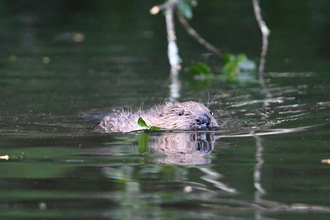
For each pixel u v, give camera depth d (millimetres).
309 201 6070
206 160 7785
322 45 19891
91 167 7512
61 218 5641
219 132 9922
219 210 5844
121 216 5691
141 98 13852
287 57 18391
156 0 30672
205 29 23391
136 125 10555
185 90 14719
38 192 6473
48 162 7809
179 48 20344
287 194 6285
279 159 7727
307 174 6996
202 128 10375
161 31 23750
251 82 15453
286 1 28391
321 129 9641
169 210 5855
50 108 12727
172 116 10719
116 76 16453
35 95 14148
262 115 11414
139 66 17781
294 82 14938
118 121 10680
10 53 20000
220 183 6707
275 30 22781
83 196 6312
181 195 6320
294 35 21750
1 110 12523
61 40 22453
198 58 18703
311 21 24109
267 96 13461
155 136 9703
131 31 23984
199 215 5719
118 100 13602
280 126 10156
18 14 28297
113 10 28984
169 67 17594
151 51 20000
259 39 21297
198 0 30047
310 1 28031
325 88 13852
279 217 5648
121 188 6574
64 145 8953
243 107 12438
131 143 9086
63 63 18359
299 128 9836
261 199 6152
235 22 24500
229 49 19609
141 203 6070
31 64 18203
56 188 6594
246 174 7055
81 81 15836
